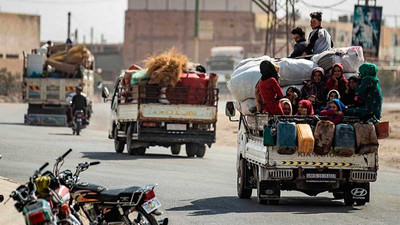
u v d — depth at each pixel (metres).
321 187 19.73
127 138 35.38
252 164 21.23
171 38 186.62
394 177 28.95
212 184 24.72
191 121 35.06
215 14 187.50
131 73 36.09
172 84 34.97
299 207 19.81
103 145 40.38
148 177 25.89
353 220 17.62
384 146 43.03
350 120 19.34
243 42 188.00
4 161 29.31
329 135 18.78
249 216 18.08
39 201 11.69
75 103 48.84
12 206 17.58
